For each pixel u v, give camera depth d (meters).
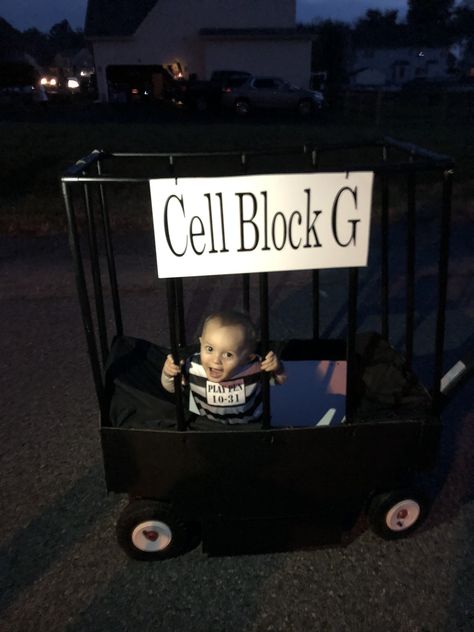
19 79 36.94
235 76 23.72
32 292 4.94
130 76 28.66
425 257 5.72
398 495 2.23
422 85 41.81
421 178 8.81
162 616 2.08
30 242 6.29
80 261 1.88
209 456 2.04
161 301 4.72
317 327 2.93
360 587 2.17
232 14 28.61
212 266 1.78
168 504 2.18
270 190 1.71
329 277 5.25
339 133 15.12
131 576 2.24
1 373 3.71
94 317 4.42
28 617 2.08
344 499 2.17
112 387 2.28
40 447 2.99
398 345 4.02
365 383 2.50
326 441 2.03
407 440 2.08
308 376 2.63
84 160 2.12
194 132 15.11
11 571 2.27
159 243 1.75
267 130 15.82
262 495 2.13
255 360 2.12
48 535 2.44
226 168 8.91
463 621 2.04
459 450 2.94
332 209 1.75
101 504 2.61
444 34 64.44
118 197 7.95
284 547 2.29
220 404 2.11
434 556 2.30
